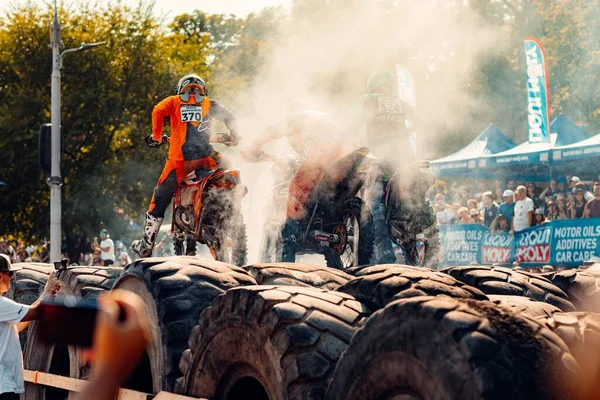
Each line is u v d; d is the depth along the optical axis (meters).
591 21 28.75
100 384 2.20
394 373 3.22
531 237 13.55
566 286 5.28
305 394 3.69
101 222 33.69
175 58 37.66
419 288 4.00
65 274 6.57
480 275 5.11
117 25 34.44
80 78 33.66
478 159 16.89
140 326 2.23
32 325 6.39
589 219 12.75
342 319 3.87
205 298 4.84
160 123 7.83
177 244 8.17
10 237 35.44
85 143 33.59
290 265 5.23
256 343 3.94
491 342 2.94
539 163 15.84
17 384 5.88
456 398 2.93
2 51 34.03
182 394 4.50
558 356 3.02
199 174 7.66
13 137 32.75
